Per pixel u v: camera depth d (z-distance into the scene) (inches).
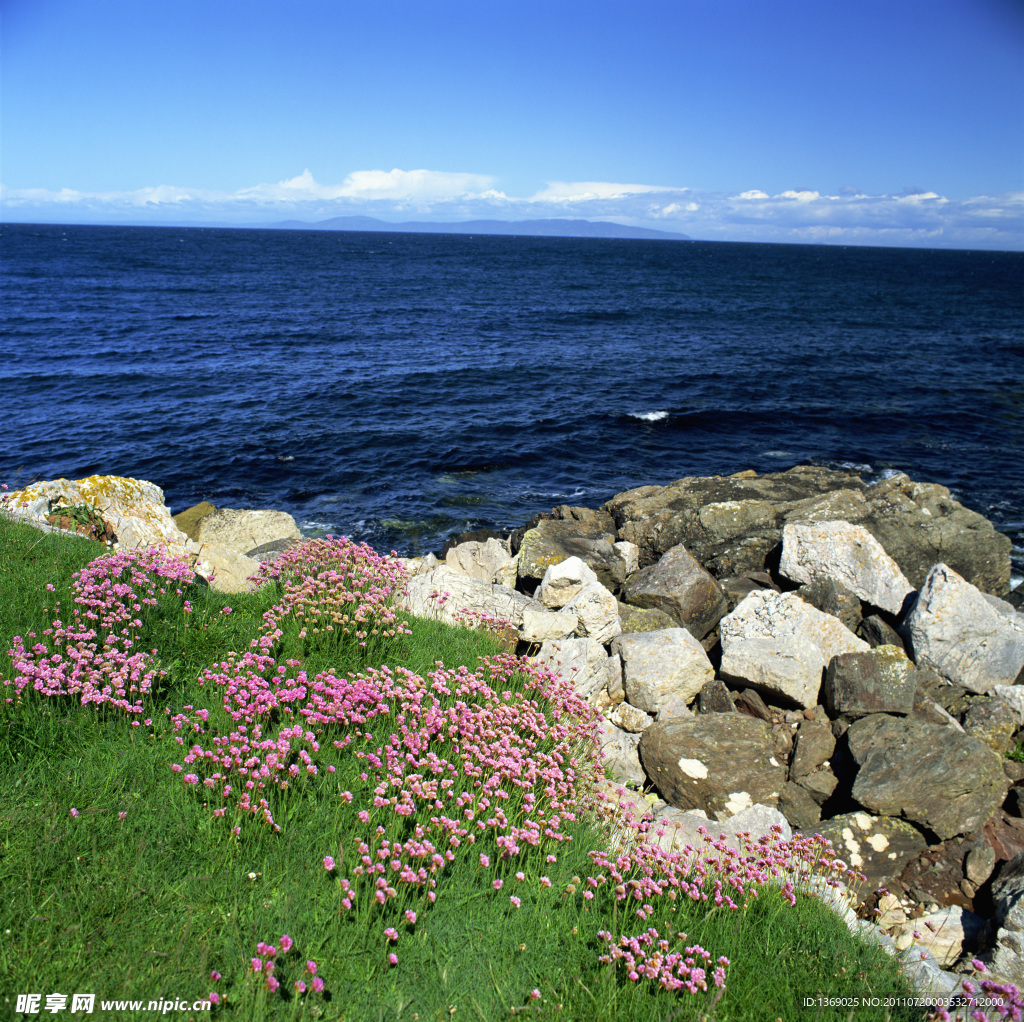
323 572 295.7
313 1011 128.3
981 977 184.1
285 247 7598.4
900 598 361.1
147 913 141.5
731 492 515.5
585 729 249.0
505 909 163.0
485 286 3572.8
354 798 184.9
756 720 275.6
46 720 186.1
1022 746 297.6
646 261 6574.8
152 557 276.8
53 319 1991.9
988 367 1644.9
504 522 736.3
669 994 146.4
